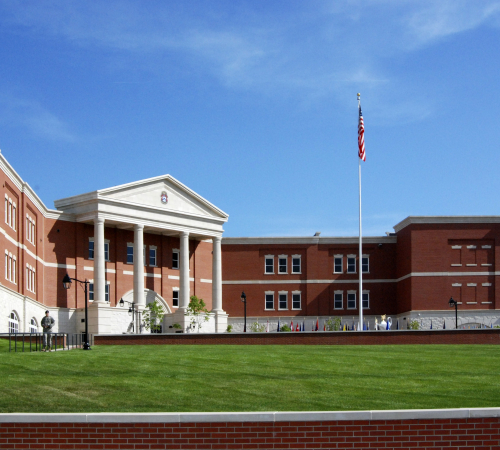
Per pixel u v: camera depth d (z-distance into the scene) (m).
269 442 19.30
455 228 76.00
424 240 76.00
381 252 81.88
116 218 69.25
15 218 58.72
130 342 47.28
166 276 76.38
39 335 44.53
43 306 65.62
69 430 19.28
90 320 67.31
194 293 78.12
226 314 76.94
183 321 72.69
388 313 81.06
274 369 32.28
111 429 19.30
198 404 25.22
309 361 35.03
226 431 19.31
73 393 26.84
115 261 72.69
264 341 46.78
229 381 29.23
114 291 72.25
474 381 29.52
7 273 56.12
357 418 19.41
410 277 76.06
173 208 73.62
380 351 40.41
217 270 77.25
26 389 27.41
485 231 76.06
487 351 40.47
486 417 19.50
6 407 24.91
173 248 77.62
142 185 71.31
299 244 81.94
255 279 81.25
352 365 33.69
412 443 19.38
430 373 31.52
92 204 68.50
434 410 19.52
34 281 64.75
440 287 75.44
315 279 81.44
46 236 68.19
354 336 46.41
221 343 47.03
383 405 25.02
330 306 81.19
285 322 80.75
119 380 29.17
